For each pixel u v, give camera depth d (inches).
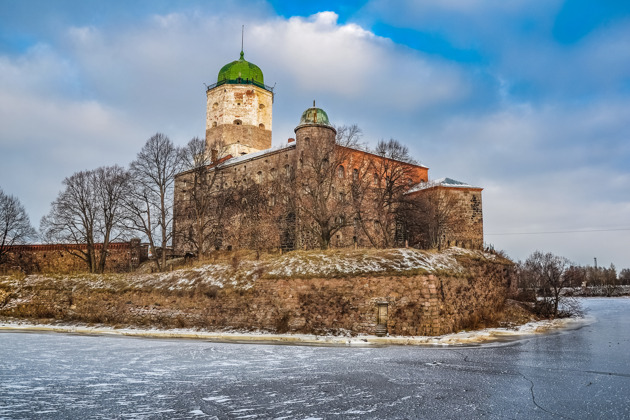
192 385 533.6
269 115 2731.3
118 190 2069.4
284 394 485.4
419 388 510.9
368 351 824.3
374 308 1065.5
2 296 1531.7
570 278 2100.1
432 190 1971.0
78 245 2112.5
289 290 1148.5
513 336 1074.1
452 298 1143.6
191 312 1256.8
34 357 770.2
